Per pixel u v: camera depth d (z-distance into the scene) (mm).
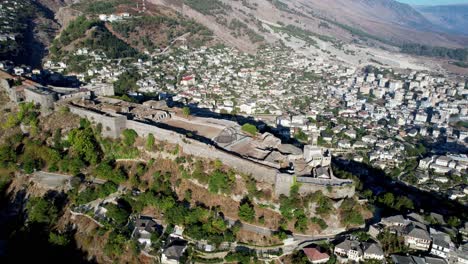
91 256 169375
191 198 186875
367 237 168375
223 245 165625
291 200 173500
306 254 158375
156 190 192250
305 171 190750
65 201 192375
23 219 190250
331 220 173375
